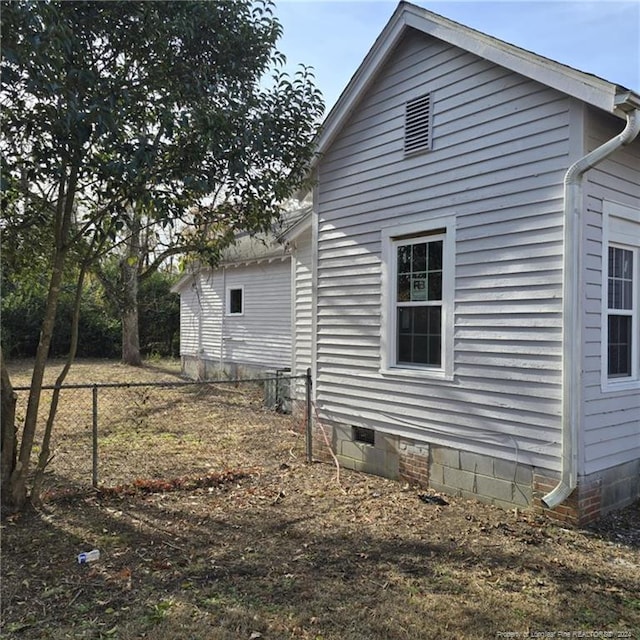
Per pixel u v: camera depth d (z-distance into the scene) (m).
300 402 9.41
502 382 4.91
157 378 15.43
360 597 3.30
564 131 4.45
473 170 5.16
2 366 4.63
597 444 4.63
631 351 5.12
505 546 4.11
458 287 5.29
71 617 3.03
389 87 6.04
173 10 4.34
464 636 2.90
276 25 4.98
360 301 6.41
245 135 4.64
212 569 3.67
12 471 4.70
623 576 3.63
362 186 6.38
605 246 4.66
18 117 3.80
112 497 5.15
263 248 12.98
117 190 4.17
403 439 5.88
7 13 3.30
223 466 6.44
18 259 5.36
